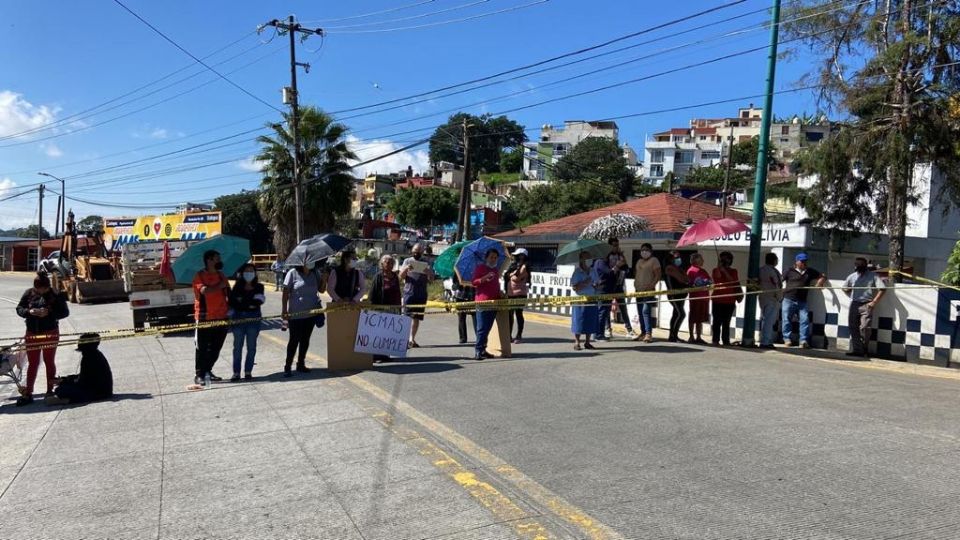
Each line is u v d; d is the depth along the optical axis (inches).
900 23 592.7
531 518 173.2
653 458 216.7
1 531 179.6
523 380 343.6
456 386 332.5
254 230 2623.0
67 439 267.6
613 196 2341.3
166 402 326.0
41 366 525.3
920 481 193.3
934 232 874.1
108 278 1146.0
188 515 184.5
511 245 949.8
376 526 171.9
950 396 303.7
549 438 240.8
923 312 401.7
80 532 176.7
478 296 422.9
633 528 164.7
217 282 372.5
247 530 173.2
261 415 290.2
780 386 324.2
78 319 882.8
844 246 732.7
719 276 470.6
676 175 3914.9
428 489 195.9
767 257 474.0
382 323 394.9
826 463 209.3
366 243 1984.5
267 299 1098.1
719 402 290.5
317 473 213.3
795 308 462.6
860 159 627.5
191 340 609.3
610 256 531.5
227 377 395.5
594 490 190.4
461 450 230.2
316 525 174.1
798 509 173.9
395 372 375.2
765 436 238.5
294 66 1252.5
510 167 4456.2
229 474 216.4
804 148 694.5
